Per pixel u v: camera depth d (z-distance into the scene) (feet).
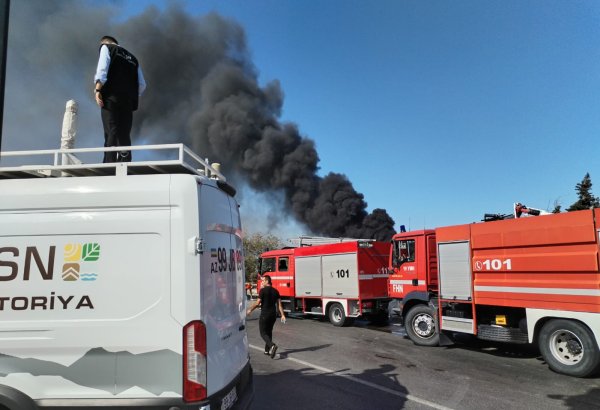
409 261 32.55
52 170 11.02
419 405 17.03
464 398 17.97
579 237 21.36
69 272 9.60
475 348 29.68
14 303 9.51
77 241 9.72
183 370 9.22
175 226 9.72
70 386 9.24
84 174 11.37
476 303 26.40
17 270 9.61
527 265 23.61
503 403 17.24
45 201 9.85
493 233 25.52
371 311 42.37
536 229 23.22
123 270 9.59
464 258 27.30
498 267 25.14
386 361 25.45
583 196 70.59
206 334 9.62
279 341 33.42
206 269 10.00
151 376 9.24
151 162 10.39
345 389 19.39
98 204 9.82
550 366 22.38
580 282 21.43
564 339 22.11
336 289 44.60
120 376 9.25
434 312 30.19
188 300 9.44
